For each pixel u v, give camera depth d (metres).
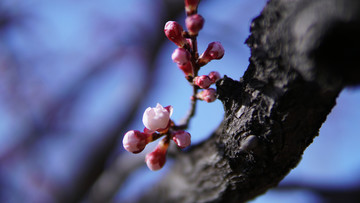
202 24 0.17
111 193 0.36
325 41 0.13
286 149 0.16
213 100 0.18
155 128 0.17
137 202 0.30
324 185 0.36
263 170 0.17
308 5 0.13
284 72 0.15
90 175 0.43
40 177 0.51
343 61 0.13
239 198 0.20
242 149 0.16
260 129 0.16
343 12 0.12
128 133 0.18
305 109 0.15
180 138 0.18
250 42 0.15
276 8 0.14
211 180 0.21
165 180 0.27
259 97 0.15
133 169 0.34
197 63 0.17
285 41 0.14
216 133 0.19
